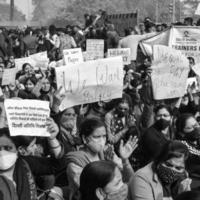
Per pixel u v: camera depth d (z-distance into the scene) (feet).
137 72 45.24
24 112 18.72
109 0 184.85
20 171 17.08
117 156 21.38
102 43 49.67
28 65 40.98
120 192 15.24
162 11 158.20
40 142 20.71
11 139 17.06
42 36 78.59
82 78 25.84
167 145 17.67
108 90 26.32
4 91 39.58
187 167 22.95
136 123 29.71
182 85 32.48
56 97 23.09
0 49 72.59
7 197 16.16
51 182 18.86
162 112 26.94
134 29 73.67
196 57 41.16
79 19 188.44
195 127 24.30
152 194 17.70
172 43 41.29
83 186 15.21
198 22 72.54
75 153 19.20
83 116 27.96
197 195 13.25
